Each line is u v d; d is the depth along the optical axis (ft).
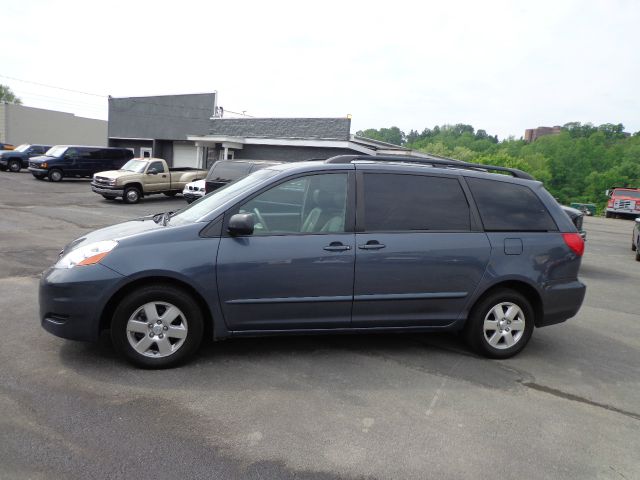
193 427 9.95
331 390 11.95
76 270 11.96
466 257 13.93
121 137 107.45
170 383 11.80
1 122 138.62
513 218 14.73
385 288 13.47
